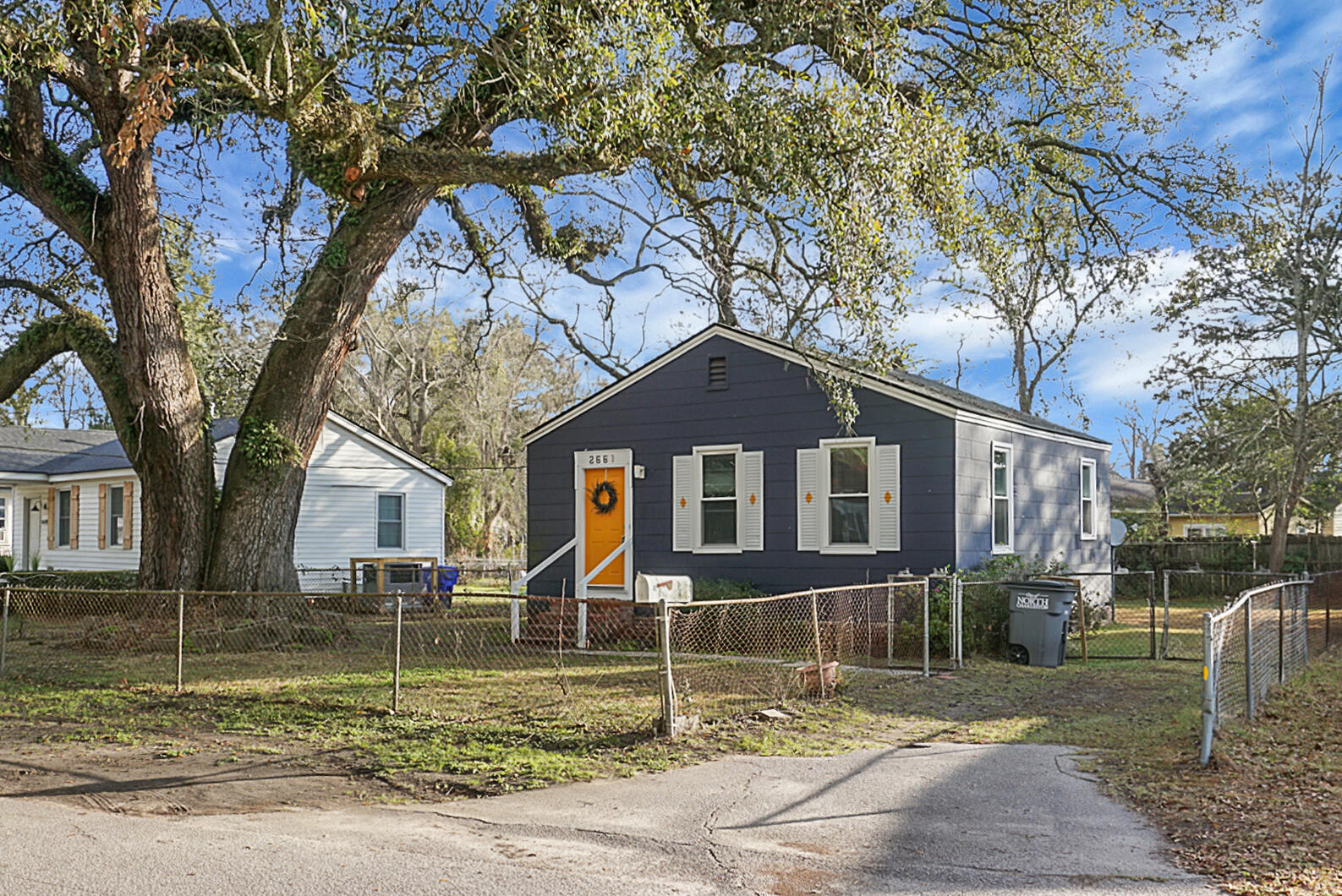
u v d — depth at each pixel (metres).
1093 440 20.12
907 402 14.63
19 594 18.52
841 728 8.64
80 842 5.35
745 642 13.91
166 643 14.31
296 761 7.50
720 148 12.59
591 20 10.67
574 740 8.00
